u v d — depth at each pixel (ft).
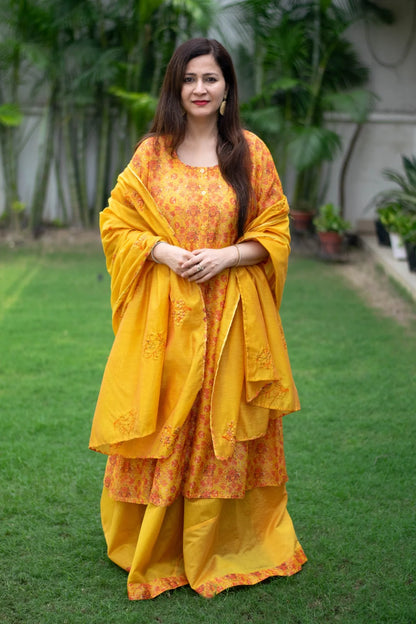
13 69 27.48
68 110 28.25
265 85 27.50
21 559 8.41
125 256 7.70
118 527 8.20
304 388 13.75
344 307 19.71
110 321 18.24
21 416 12.32
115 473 8.05
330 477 10.36
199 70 7.48
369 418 12.41
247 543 8.40
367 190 28.73
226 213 7.62
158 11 26.89
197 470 7.73
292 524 8.52
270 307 7.97
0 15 26.94
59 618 7.42
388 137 28.25
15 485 10.03
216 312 7.72
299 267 24.40
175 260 7.44
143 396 7.54
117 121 28.81
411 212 24.49
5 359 15.25
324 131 24.85
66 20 26.37
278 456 8.29
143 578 7.86
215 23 25.67
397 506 9.63
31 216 28.55
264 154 8.00
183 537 7.94
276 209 7.94
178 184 7.66
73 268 23.99
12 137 28.50
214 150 7.83
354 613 7.58
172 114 7.69
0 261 24.77
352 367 15.03
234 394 7.68
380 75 27.73
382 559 8.48
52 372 14.53
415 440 11.57
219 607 7.63
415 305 19.60
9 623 7.34
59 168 29.22
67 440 11.45
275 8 26.08
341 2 26.76
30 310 19.08
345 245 27.02
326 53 26.32
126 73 26.73
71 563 8.36
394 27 27.27
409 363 15.30
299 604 7.70
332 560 8.46
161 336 7.57
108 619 7.40
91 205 29.94
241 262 7.68
